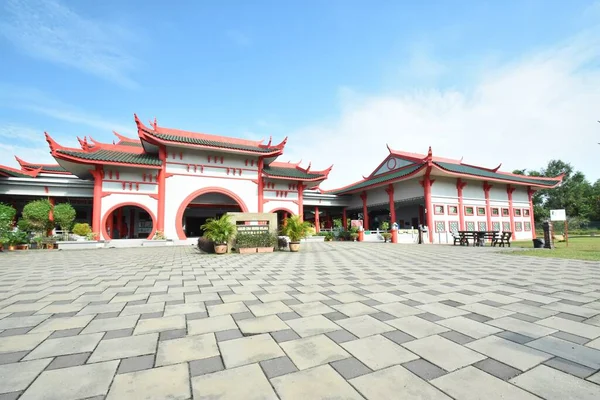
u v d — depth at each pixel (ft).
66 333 13.51
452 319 14.83
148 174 84.79
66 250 66.28
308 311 16.49
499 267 32.89
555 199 179.93
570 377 9.18
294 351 11.34
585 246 63.46
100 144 87.66
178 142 82.79
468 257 44.55
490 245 75.15
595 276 26.53
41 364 10.44
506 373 9.48
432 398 8.20
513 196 120.67
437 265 35.42
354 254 52.24
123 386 8.98
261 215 61.11
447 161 125.59
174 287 23.52
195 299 19.57
